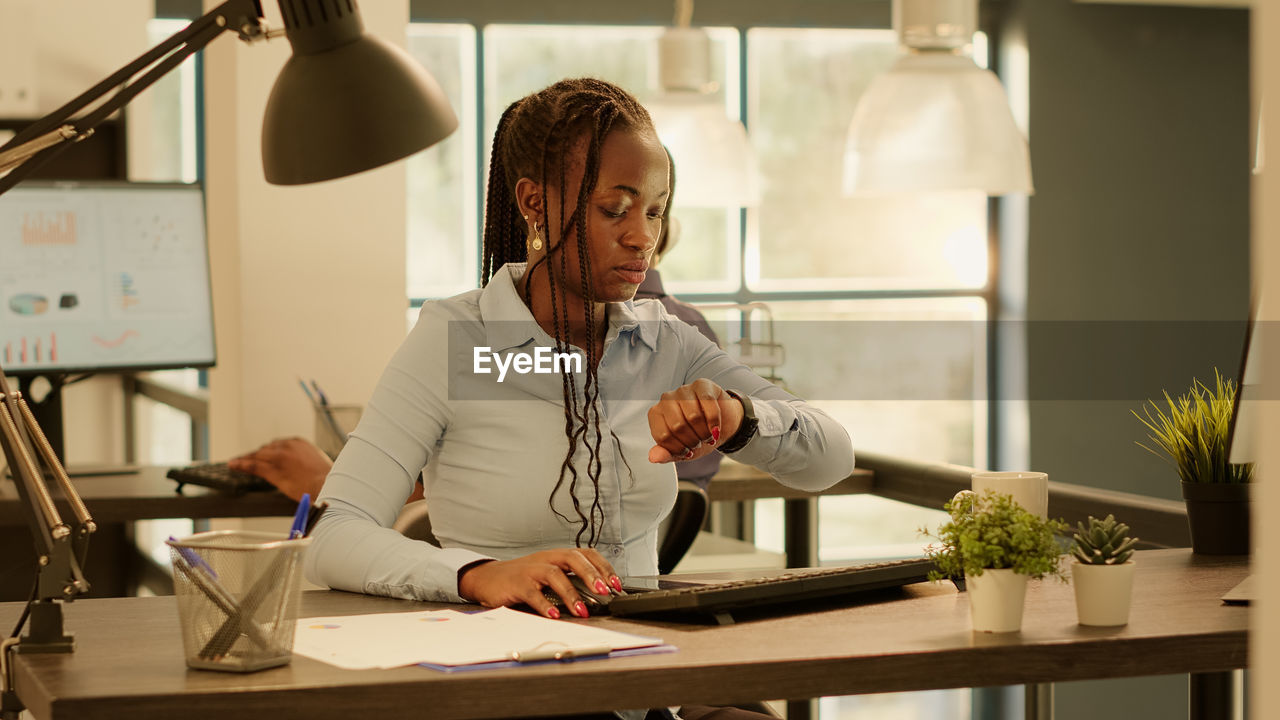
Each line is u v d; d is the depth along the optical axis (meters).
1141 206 6.34
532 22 5.80
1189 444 1.58
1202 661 1.11
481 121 5.78
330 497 1.41
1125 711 5.70
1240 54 6.38
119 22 5.14
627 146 1.41
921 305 6.28
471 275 5.81
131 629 1.16
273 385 3.11
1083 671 1.09
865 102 3.23
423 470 1.55
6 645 1.07
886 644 1.07
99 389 5.13
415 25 5.68
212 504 2.53
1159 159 6.34
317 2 1.78
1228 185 6.42
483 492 1.46
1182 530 1.71
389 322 3.21
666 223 2.41
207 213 3.31
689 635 1.12
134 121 5.11
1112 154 6.29
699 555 2.97
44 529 1.07
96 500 2.49
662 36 3.73
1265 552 0.66
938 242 6.29
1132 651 1.09
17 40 4.74
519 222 1.59
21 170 1.26
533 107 1.47
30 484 1.09
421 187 5.75
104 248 2.94
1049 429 6.28
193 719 0.93
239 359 3.09
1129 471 6.38
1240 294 6.46
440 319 1.49
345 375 3.17
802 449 1.52
